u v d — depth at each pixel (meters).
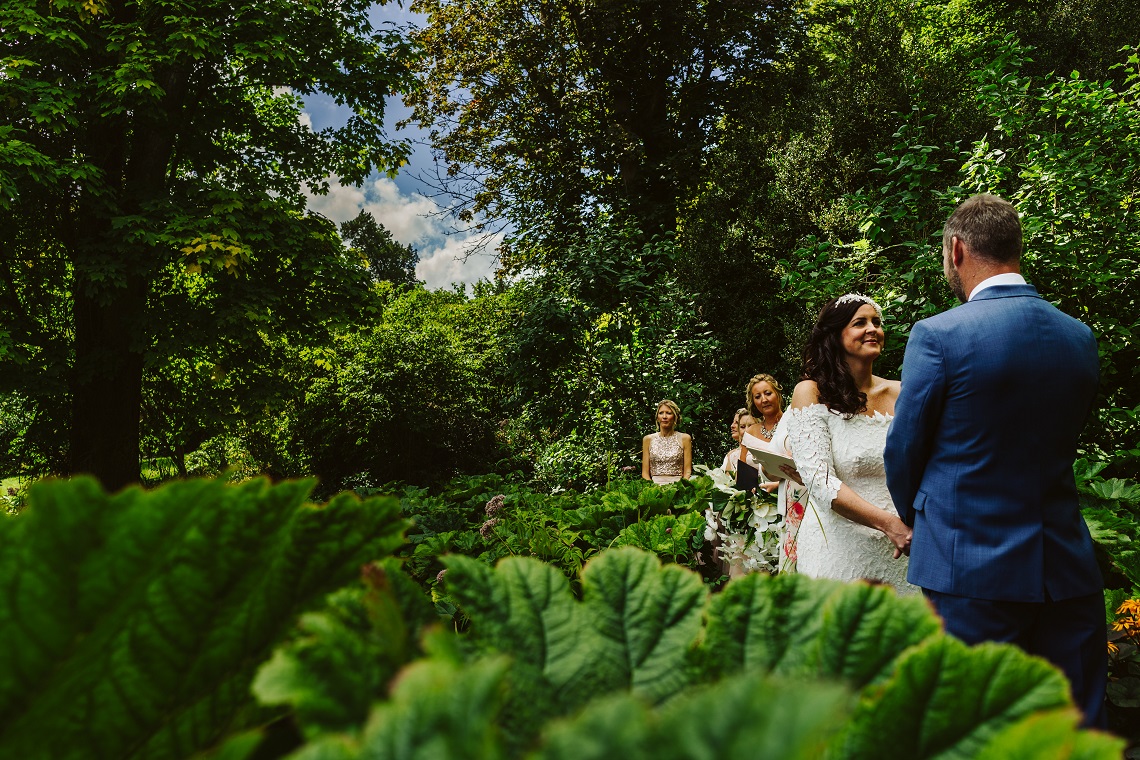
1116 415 3.84
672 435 6.09
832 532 2.16
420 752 0.15
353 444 13.37
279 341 10.70
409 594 0.36
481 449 13.88
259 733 0.24
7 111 8.18
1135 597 2.12
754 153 9.30
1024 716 0.28
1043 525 1.58
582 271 7.89
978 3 11.68
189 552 0.27
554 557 2.78
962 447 1.64
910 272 4.23
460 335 16.69
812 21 12.85
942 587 1.62
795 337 7.35
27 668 0.21
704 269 8.66
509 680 0.32
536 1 12.39
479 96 13.15
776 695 0.12
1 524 0.20
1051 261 3.89
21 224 9.05
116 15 9.16
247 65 9.50
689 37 12.25
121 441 9.45
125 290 8.95
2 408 10.57
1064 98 4.23
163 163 9.53
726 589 0.37
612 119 12.77
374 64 10.97
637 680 0.34
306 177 11.84
